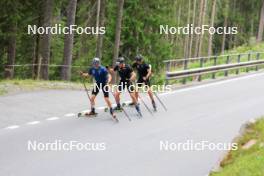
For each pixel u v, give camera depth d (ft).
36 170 79.66
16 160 84.02
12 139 95.35
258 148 82.64
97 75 113.80
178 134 104.01
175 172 81.05
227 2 529.04
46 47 203.62
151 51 285.23
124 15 273.54
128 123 112.27
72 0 203.31
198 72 179.32
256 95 153.28
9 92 139.13
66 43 206.59
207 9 498.28
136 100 118.93
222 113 124.98
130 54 280.10
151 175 79.10
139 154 90.02
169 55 291.79
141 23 274.77
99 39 247.29
